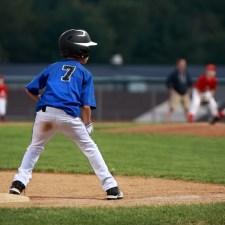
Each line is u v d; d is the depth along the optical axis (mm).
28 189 28969
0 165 36406
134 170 35281
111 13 185500
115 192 25703
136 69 122438
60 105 25266
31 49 173000
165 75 115938
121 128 61469
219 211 22875
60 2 186000
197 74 114188
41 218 21594
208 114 84812
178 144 49938
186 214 22406
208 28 187625
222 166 38219
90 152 25812
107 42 176125
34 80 26031
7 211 22328
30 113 91562
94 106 25719
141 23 185500
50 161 38562
